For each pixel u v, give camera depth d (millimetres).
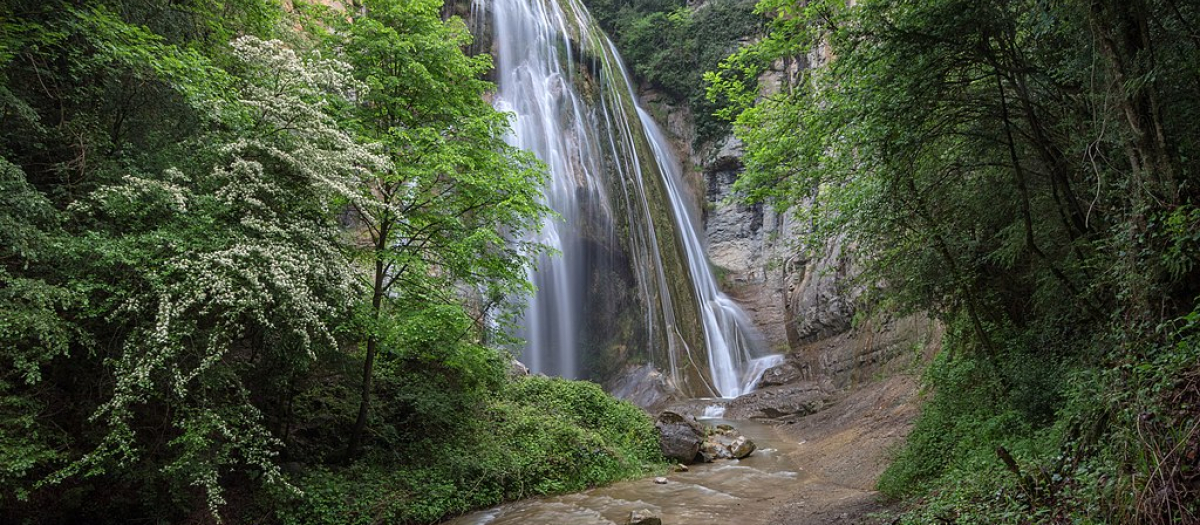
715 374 27719
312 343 8086
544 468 10758
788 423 18594
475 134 9945
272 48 7555
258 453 7250
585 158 28922
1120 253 4891
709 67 38938
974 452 7242
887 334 18328
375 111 9883
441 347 10180
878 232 8305
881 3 6340
